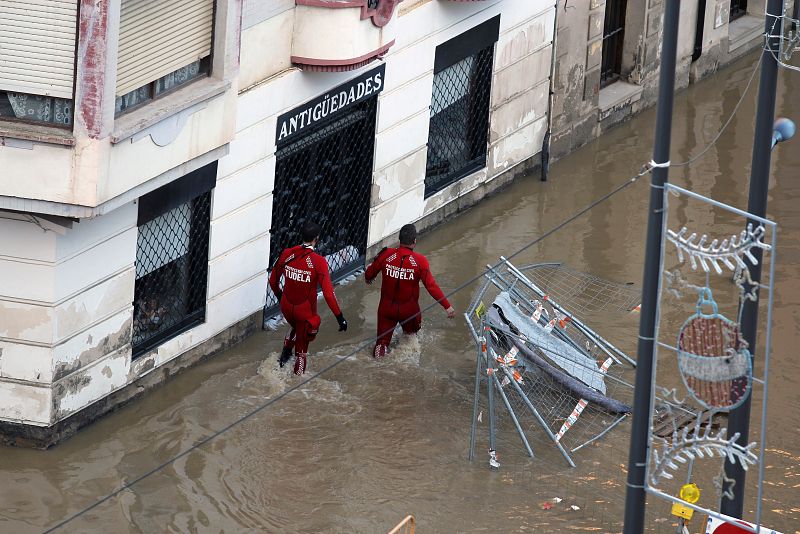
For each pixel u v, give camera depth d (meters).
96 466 29.91
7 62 27.14
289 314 33.53
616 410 32.44
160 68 28.95
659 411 32.16
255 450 30.77
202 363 34.31
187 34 29.52
